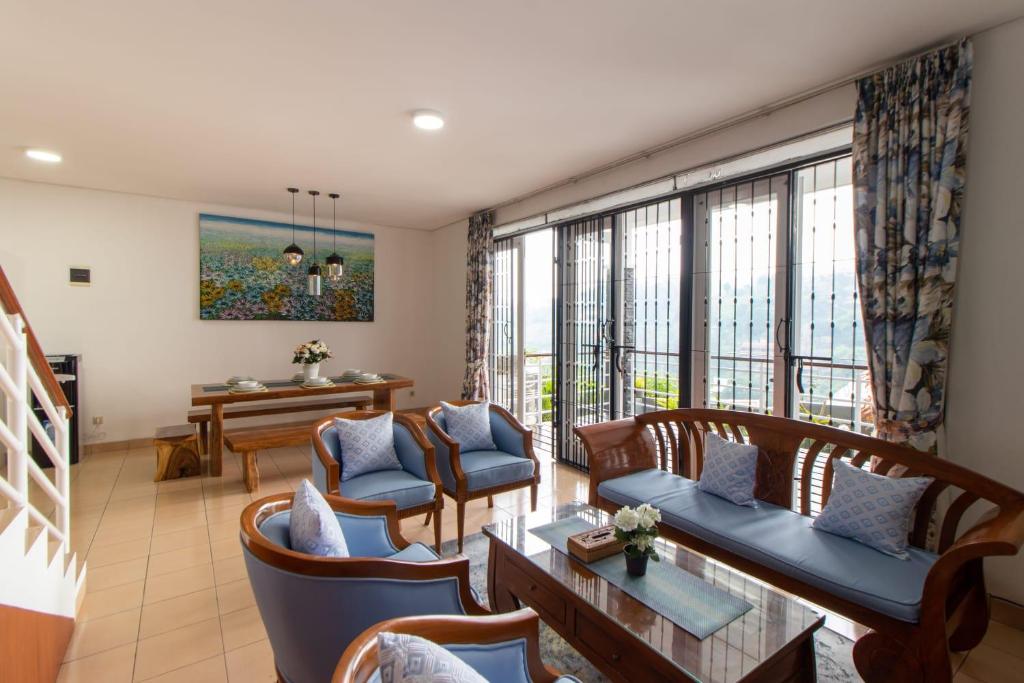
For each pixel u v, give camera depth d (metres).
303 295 5.88
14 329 1.89
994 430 2.14
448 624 1.13
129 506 3.52
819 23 2.05
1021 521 1.66
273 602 1.36
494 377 5.64
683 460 3.08
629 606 1.64
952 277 2.17
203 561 2.74
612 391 4.07
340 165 3.89
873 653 1.74
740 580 1.81
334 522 1.65
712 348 3.34
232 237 5.41
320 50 2.25
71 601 2.12
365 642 0.98
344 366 6.20
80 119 3.02
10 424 1.80
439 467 3.13
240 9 1.95
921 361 2.22
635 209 3.88
